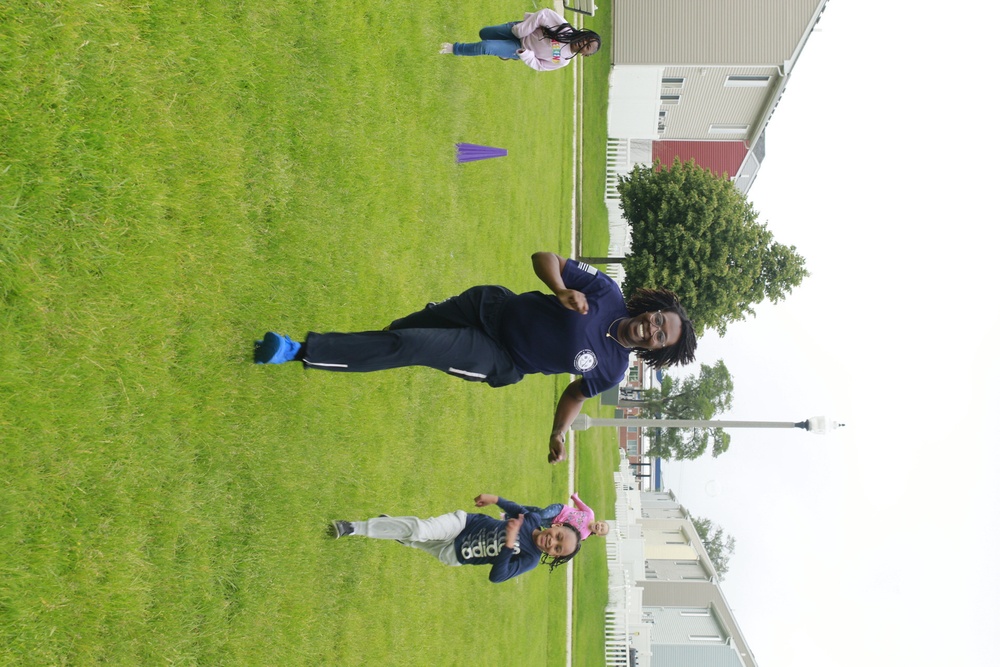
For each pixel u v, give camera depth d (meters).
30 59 3.23
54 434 3.31
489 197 9.08
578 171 17.05
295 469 4.88
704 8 21.56
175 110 4.07
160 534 3.82
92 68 3.54
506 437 9.29
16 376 3.15
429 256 7.16
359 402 5.73
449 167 7.84
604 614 17.77
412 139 6.96
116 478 3.61
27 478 3.20
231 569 4.28
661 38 21.78
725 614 33.09
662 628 32.56
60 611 3.27
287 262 4.93
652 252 19.28
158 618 3.78
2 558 3.07
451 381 7.59
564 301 3.86
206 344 4.17
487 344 4.14
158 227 3.88
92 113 3.53
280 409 4.76
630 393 39.94
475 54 7.11
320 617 5.04
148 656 3.70
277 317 4.75
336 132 5.61
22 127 3.18
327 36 5.59
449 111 7.88
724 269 19.16
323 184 5.42
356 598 5.47
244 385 4.45
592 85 20.00
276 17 5.01
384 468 6.02
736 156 28.25
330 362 3.98
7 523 3.10
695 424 11.74
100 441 3.53
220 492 4.24
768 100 23.94
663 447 64.56
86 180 3.47
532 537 5.37
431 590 6.76
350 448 5.53
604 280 4.17
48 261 3.31
